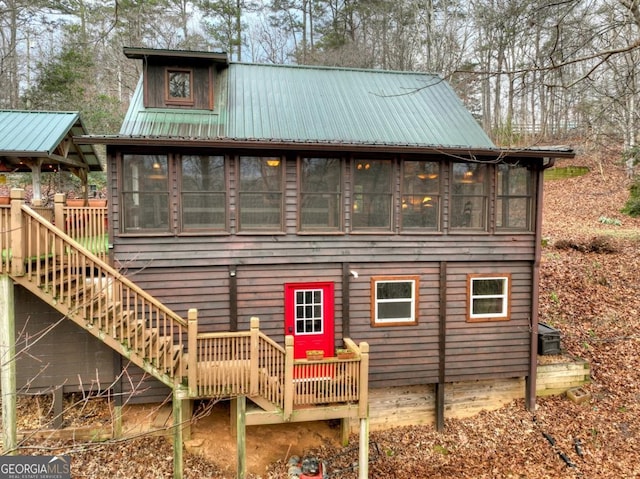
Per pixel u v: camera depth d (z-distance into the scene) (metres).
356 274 7.85
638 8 6.38
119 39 24.27
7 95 21.28
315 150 7.55
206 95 8.57
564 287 12.45
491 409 8.93
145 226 7.20
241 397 6.32
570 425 8.34
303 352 7.86
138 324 6.35
